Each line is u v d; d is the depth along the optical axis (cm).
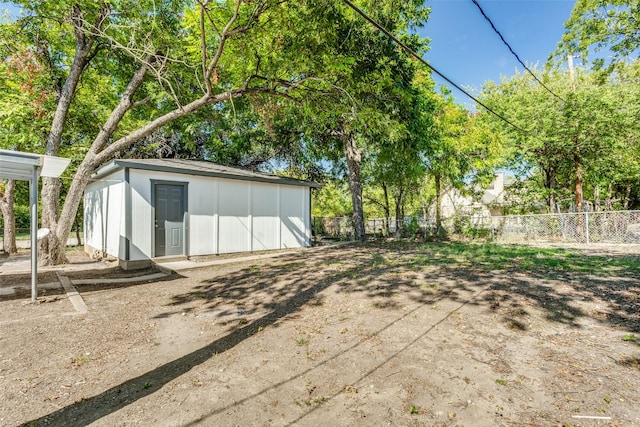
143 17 884
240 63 860
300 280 649
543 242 1358
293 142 1694
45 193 910
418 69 1255
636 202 2048
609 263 762
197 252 973
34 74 922
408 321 405
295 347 340
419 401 241
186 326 408
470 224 1661
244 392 256
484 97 1753
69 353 330
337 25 830
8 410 233
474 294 512
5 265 909
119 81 1302
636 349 318
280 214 1207
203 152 1803
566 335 356
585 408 229
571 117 1321
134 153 1570
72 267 866
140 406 238
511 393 249
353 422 218
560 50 1286
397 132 1066
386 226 1920
